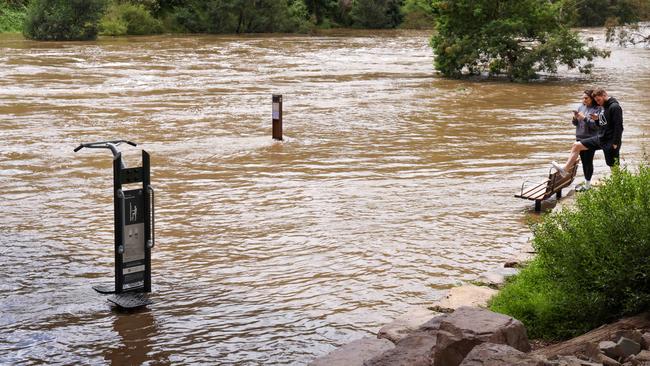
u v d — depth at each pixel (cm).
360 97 2847
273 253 1022
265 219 1184
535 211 1237
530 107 2664
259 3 7156
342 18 8400
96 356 711
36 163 1608
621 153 1778
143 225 855
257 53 4903
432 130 2117
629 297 676
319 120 2270
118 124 2153
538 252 784
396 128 2142
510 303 751
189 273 942
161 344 739
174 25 6969
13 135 1948
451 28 3741
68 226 1146
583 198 785
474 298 820
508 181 1467
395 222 1170
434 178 1489
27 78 3250
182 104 2581
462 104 2709
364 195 1343
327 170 1559
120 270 845
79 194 1345
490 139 1972
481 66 3875
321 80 3422
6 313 811
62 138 1916
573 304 701
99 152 1741
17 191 1362
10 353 715
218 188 1393
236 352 723
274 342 746
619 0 8194
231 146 1822
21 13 6419
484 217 1202
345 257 1005
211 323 791
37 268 957
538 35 3706
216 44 5559
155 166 1588
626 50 5588
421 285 902
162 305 838
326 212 1227
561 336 695
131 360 704
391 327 744
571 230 737
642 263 675
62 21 5519
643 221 684
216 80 3338
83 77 3334
